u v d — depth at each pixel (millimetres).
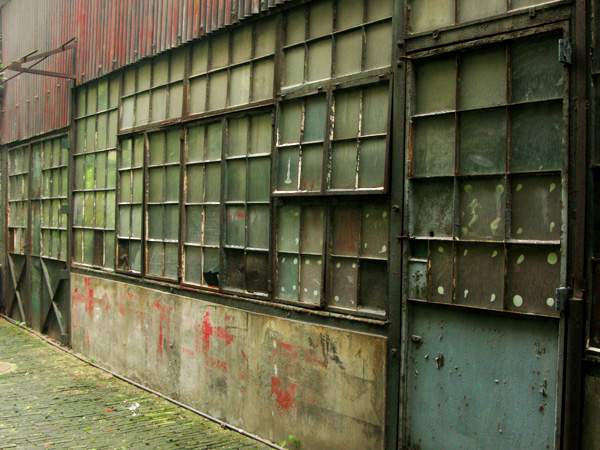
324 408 4859
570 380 3270
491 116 3793
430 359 4078
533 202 3572
